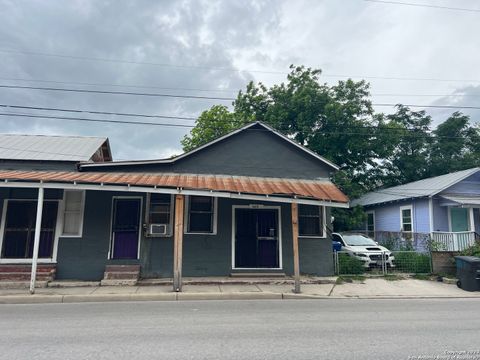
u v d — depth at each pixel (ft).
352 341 18.56
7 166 42.22
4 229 39.55
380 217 74.43
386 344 18.03
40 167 42.34
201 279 38.83
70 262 39.27
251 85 84.02
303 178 45.75
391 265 44.80
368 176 88.33
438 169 91.61
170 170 43.88
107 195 41.06
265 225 43.93
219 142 45.32
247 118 81.46
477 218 59.82
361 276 41.96
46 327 21.70
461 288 37.01
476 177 61.11
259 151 45.83
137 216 41.42
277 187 39.91
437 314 25.72
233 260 41.47
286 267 42.42
